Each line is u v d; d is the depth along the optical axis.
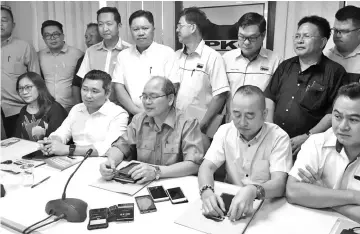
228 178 1.62
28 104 2.32
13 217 1.17
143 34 2.49
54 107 2.33
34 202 1.28
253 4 2.66
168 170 1.54
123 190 1.39
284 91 2.04
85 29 3.47
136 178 1.46
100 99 2.04
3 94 3.22
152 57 2.55
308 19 1.95
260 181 1.50
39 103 2.29
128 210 1.19
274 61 2.32
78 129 2.12
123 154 1.79
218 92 2.38
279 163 1.45
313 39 1.90
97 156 1.87
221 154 1.58
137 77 2.55
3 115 3.27
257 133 1.49
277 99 2.09
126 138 1.82
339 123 1.16
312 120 1.95
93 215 1.15
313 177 1.31
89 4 3.37
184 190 1.41
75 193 1.37
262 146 1.50
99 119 2.07
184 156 1.70
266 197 1.26
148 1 3.08
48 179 1.52
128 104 2.52
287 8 2.54
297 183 1.28
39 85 2.26
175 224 1.12
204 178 1.44
